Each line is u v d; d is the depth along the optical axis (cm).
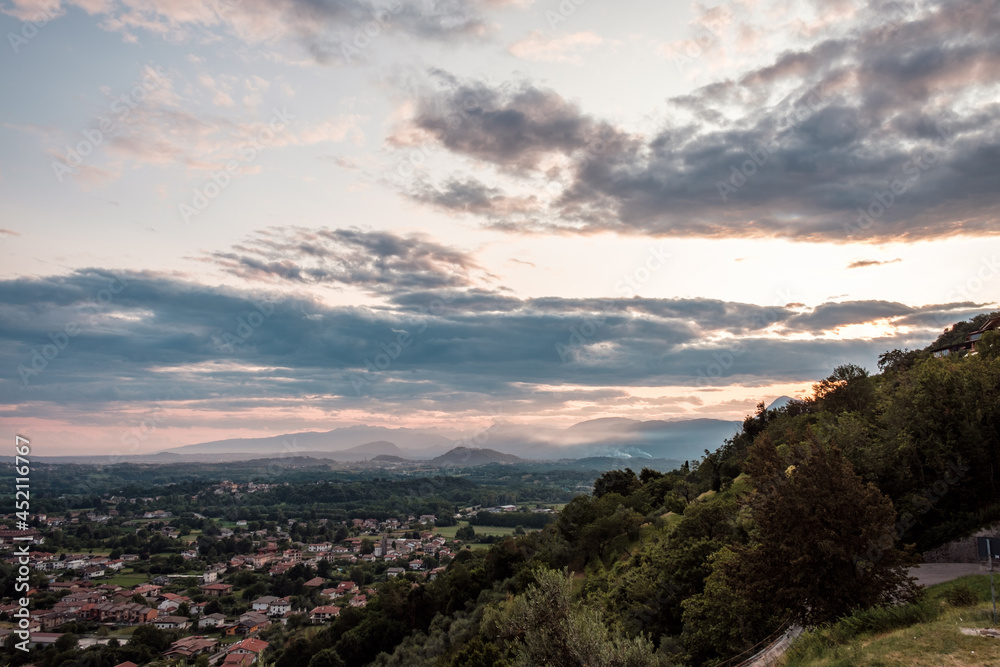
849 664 1931
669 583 4438
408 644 8444
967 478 4131
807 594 2556
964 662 1722
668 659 3288
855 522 2591
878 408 5928
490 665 3922
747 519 4375
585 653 2272
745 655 3011
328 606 12744
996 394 4325
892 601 2559
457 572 10150
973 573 3178
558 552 9131
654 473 13400
